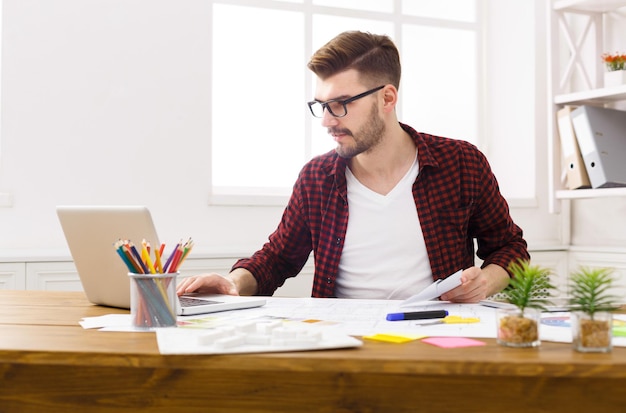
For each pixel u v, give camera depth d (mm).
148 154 2930
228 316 1366
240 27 3246
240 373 958
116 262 1456
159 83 2941
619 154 2830
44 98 2783
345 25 3469
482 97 3713
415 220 1893
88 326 1236
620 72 2879
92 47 2844
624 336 1087
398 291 1859
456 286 1498
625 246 3217
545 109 3535
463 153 1941
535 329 1009
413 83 3637
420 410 931
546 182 3539
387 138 1873
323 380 942
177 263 1234
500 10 3645
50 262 2639
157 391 976
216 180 3230
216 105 3223
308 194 1966
